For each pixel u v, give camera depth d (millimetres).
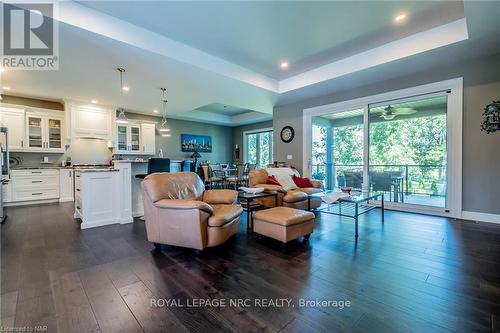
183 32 3064
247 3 2492
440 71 3674
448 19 2873
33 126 5223
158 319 1346
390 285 1695
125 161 3514
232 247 2475
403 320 1323
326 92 4926
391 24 2957
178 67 3562
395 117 4258
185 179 2820
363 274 1861
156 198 2338
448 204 3656
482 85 3340
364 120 4578
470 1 2188
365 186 4590
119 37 2775
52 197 5285
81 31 2586
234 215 2520
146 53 3107
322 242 2592
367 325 1287
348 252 2307
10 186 4812
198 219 2168
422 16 2795
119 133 6391
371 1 2500
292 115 5793
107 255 2264
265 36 3176
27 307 1447
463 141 3498
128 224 3379
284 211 2662
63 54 3139
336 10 2637
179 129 8094
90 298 1549
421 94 3867
